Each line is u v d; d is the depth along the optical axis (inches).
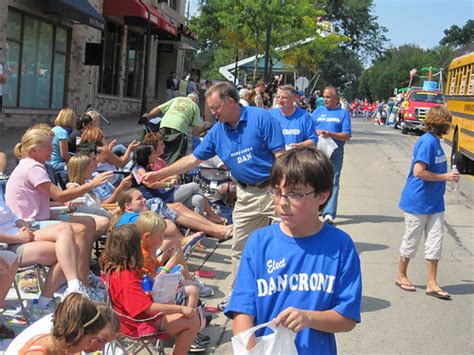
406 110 1273.4
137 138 741.3
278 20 892.6
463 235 390.0
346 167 686.5
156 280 177.6
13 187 223.6
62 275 202.7
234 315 110.3
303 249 109.3
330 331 106.3
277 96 306.8
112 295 173.0
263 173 218.4
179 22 1339.8
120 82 1008.9
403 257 272.4
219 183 392.8
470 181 645.9
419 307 251.6
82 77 825.5
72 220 223.9
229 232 300.2
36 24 695.7
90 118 371.6
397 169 687.7
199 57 2486.5
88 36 829.8
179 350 180.1
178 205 303.9
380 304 252.7
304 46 1159.0
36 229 213.9
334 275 108.1
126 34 1018.1
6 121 637.9
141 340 170.2
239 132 214.8
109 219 249.0
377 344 213.3
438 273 301.4
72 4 667.4
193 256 305.3
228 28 965.8
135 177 306.5
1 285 184.2
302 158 108.0
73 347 130.2
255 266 110.7
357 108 2765.7
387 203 479.8
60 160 342.6
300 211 107.7
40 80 719.1
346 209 449.4
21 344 133.6
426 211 261.6
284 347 102.5
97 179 229.1
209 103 211.6
